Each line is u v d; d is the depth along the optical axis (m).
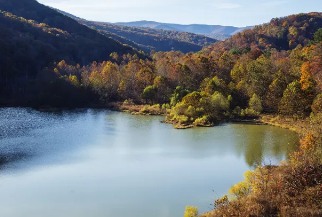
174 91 85.75
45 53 118.69
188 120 68.00
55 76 99.62
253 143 50.31
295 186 24.33
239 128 62.12
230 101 76.19
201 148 47.66
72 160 41.53
